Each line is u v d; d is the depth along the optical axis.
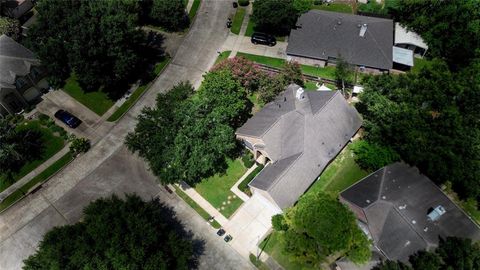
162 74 83.75
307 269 53.34
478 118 64.06
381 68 77.12
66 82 83.31
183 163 60.34
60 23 75.00
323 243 48.75
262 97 71.56
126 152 71.38
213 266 56.50
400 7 85.31
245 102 71.75
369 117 68.12
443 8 79.75
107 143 73.00
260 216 60.38
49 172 69.62
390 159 60.50
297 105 64.81
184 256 49.91
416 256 49.47
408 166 59.62
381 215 52.72
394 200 53.75
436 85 67.81
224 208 62.12
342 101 66.12
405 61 78.56
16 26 87.94
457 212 53.88
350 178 63.47
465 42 76.69
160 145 61.19
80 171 69.56
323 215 49.75
